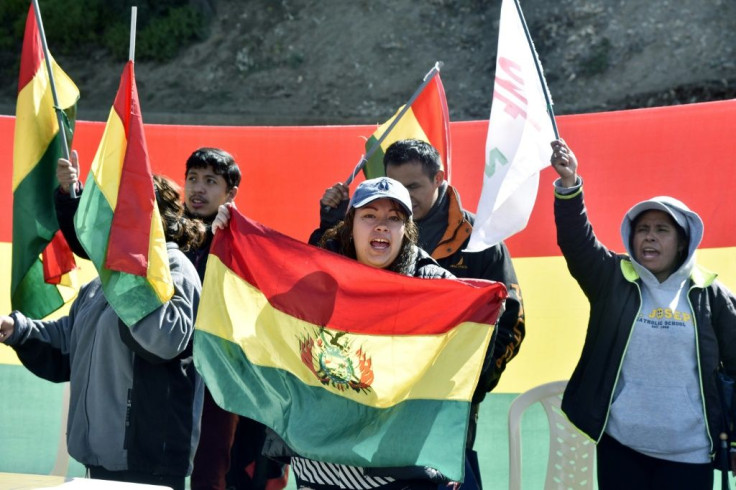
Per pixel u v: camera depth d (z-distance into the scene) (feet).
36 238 25.09
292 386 19.76
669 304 23.00
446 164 28.94
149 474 21.15
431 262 20.59
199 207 27.50
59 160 23.73
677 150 30.37
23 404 32.42
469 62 90.99
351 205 20.42
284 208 33.50
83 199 21.50
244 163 33.58
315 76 92.79
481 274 23.81
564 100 86.22
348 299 19.99
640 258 23.26
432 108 28.99
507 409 30.99
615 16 90.74
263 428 27.25
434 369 19.57
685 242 23.24
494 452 30.91
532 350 31.14
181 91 93.50
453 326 19.76
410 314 19.85
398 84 90.63
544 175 31.76
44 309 25.98
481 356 19.56
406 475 19.08
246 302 20.18
